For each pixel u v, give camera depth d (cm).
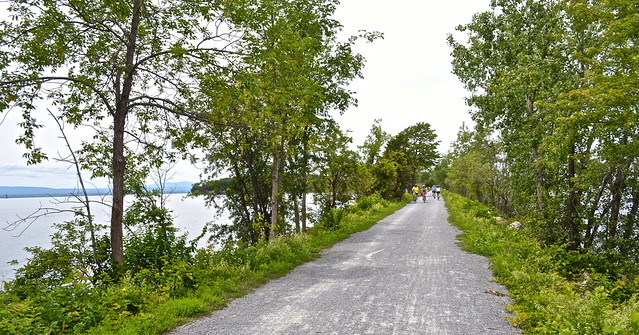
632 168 1398
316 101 1407
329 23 1667
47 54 949
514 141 1888
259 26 1057
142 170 1372
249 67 1038
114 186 1094
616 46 1305
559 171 1630
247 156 2186
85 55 1034
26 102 975
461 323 561
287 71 1128
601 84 1145
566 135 1319
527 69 1681
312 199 2448
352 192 2555
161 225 1277
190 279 805
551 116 1415
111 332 541
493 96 1917
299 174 1964
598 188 1485
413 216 2623
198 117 1146
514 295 706
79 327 561
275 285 846
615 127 1164
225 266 934
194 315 640
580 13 1195
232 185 2495
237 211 2588
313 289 793
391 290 762
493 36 2073
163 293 731
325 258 1173
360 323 564
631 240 1411
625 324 475
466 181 4416
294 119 1148
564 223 1555
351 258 1156
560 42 1742
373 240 1534
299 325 565
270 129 1162
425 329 536
